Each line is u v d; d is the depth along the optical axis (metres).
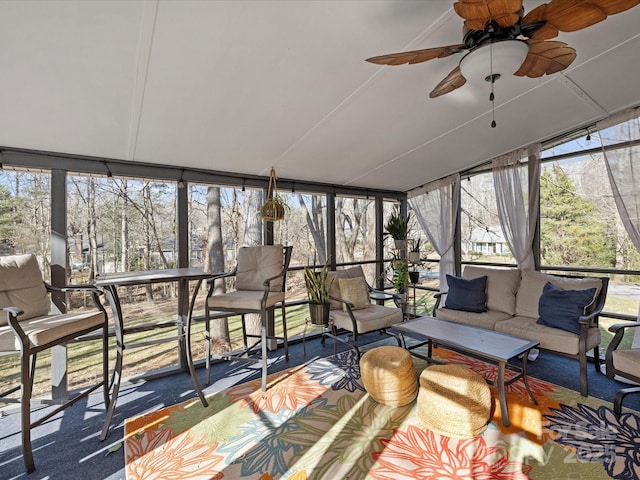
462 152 3.74
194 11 1.42
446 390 2.13
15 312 1.75
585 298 2.79
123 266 3.89
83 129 2.33
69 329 2.05
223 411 2.41
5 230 3.20
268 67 1.86
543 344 2.79
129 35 1.50
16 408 2.53
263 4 1.42
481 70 1.54
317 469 1.77
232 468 1.80
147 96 2.00
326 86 2.12
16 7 1.29
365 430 2.12
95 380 3.15
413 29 1.71
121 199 3.91
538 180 3.67
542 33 1.45
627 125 2.96
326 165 3.64
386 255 5.38
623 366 2.24
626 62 2.26
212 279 2.98
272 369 3.21
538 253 3.83
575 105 2.83
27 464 1.81
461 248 4.73
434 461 1.80
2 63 1.59
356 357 3.42
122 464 1.88
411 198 5.21
